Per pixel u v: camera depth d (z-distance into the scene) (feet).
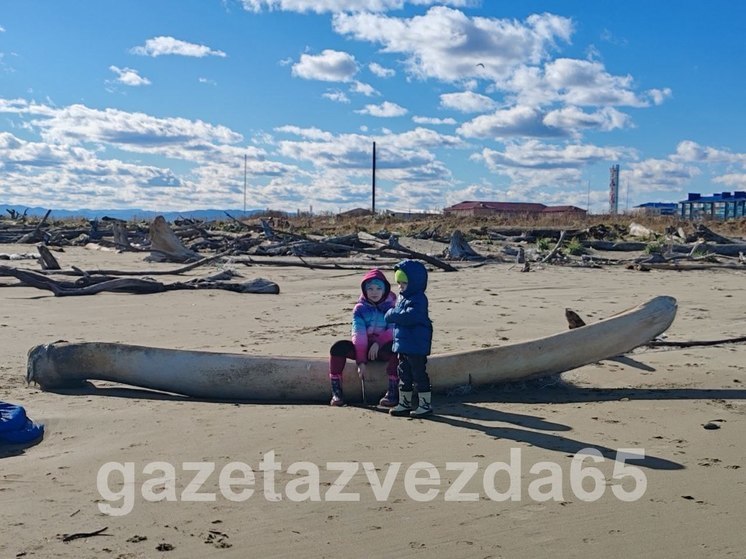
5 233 119.34
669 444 17.90
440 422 19.95
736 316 39.22
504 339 32.35
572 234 117.70
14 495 14.42
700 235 109.81
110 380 23.48
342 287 55.01
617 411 20.98
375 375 22.17
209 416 20.44
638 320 23.52
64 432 18.88
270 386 22.59
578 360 23.34
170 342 31.83
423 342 20.51
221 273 54.49
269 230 97.25
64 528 12.92
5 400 22.04
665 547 12.31
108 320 38.01
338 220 188.14
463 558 11.91
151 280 49.98
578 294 50.01
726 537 12.69
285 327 35.99
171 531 12.84
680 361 27.35
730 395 22.72
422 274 20.80
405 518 13.44
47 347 23.45
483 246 104.06
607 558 11.93
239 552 12.07
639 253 98.84
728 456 16.98
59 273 59.16
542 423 19.80
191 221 138.82
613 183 350.43
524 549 12.23
